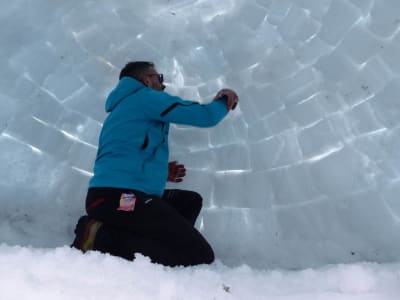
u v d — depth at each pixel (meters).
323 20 2.34
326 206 2.23
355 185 2.19
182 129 2.57
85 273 1.42
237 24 2.57
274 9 2.48
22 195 2.35
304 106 2.36
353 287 1.56
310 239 2.22
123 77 2.23
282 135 2.41
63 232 2.31
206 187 2.49
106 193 1.95
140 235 1.95
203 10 2.64
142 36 2.62
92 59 2.55
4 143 2.37
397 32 2.21
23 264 1.42
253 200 2.39
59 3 2.49
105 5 2.58
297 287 1.59
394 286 1.53
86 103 2.51
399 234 2.07
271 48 2.49
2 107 2.37
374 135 2.21
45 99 2.44
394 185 2.13
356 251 2.11
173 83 2.63
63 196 2.41
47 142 2.42
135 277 1.46
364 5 2.27
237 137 2.51
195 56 2.62
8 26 2.42
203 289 1.46
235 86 2.54
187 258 1.93
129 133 2.03
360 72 2.26
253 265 2.22
